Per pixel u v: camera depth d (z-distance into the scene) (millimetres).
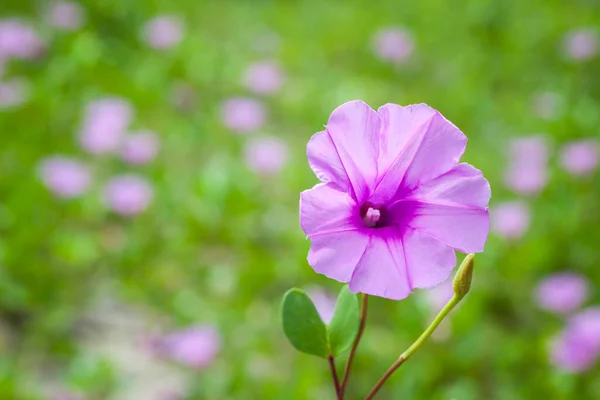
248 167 1130
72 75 1267
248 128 1177
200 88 1410
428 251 436
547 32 1759
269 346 843
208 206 1019
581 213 1057
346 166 443
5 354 797
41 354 812
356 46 1709
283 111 1381
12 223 931
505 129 1360
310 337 462
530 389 793
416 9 1938
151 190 1002
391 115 444
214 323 855
